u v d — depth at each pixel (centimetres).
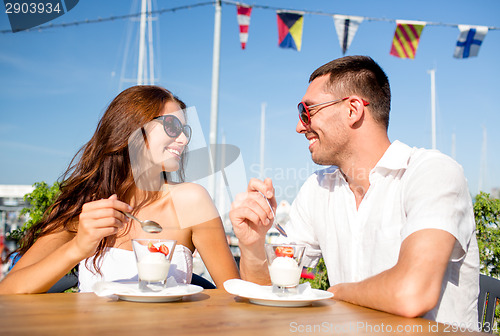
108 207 141
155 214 207
